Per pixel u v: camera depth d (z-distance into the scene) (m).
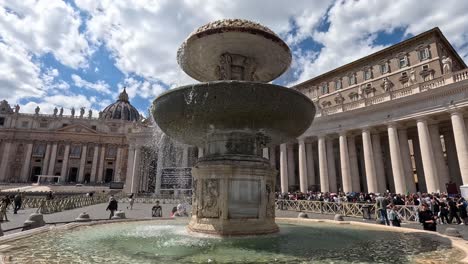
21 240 5.26
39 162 82.38
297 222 9.67
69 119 87.00
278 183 40.38
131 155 51.56
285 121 5.95
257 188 6.05
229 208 5.74
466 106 21.62
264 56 7.28
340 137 29.94
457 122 21.98
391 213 11.12
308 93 48.78
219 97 5.42
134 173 49.50
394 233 6.75
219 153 6.30
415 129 30.59
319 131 31.83
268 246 4.88
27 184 68.25
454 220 15.08
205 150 6.68
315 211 19.48
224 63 7.06
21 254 4.14
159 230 6.80
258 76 8.18
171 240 5.36
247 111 5.57
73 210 21.39
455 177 28.81
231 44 6.84
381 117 27.05
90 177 81.06
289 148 37.75
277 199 23.25
